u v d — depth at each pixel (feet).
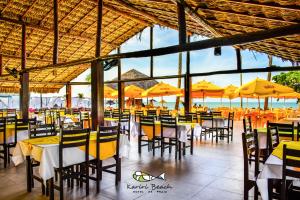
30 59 37.73
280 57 26.55
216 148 23.57
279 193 9.04
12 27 31.17
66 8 30.17
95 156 13.00
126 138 15.19
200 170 16.19
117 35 39.06
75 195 12.23
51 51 38.24
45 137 14.65
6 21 28.22
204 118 28.04
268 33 11.25
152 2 20.15
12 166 17.49
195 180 14.26
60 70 46.96
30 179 12.83
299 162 7.42
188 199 11.69
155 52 16.61
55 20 24.03
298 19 12.11
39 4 28.32
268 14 12.42
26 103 29.55
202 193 12.39
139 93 44.21
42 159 11.30
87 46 39.55
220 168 16.62
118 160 13.92
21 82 30.07
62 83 51.31
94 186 13.48
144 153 21.43
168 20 27.48
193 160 18.84
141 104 68.03
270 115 38.99
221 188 13.03
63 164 11.75
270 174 8.68
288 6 10.49
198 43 13.97
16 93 52.26
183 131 19.84
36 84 52.37
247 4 11.58
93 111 21.24
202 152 21.76
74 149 12.17
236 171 15.94
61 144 11.41
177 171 15.99
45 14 29.99
